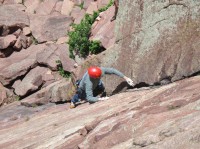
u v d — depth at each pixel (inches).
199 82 743.7
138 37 1024.2
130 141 542.9
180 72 913.5
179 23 940.6
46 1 1973.4
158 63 964.6
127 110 707.4
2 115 1413.6
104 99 975.6
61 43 1765.5
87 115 845.8
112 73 1013.2
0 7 1923.0
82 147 593.6
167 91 736.3
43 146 717.3
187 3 930.1
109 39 1406.3
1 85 1721.2
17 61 1765.5
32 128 948.6
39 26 1862.7
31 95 1593.3
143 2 1019.3
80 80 1034.1
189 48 907.4
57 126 858.8
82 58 1546.5
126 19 1061.1
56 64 1678.2
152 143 507.8
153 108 641.0
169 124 538.9
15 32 1859.0
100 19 1524.4
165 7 970.7
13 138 897.5
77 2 1921.8
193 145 463.2
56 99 1310.3
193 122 514.0
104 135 596.4
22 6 1991.9
